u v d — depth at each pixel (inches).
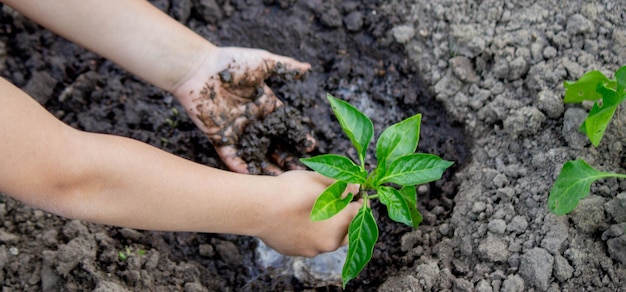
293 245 38.9
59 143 33.2
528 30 44.0
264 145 43.4
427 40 46.1
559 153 40.9
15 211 42.1
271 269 43.1
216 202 35.9
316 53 47.4
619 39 42.4
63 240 41.4
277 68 43.1
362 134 37.0
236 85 42.5
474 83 44.6
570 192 37.3
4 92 32.6
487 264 39.9
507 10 44.7
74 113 45.9
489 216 41.1
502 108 43.2
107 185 34.2
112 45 40.6
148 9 40.9
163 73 41.6
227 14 48.2
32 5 39.1
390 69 46.7
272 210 37.0
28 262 40.4
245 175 37.3
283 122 43.4
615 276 38.2
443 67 45.4
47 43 47.3
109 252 41.1
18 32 47.3
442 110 45.3
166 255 42.4
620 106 40.7
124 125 45.6
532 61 43.3
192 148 45.3
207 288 42.0
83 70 46.8
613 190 39.7
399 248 42.4
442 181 43.9
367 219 36.6
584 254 38.7
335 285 42.1
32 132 32.7
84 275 40.0
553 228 39.3
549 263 38.7
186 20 47.9
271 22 47.8
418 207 43.4
